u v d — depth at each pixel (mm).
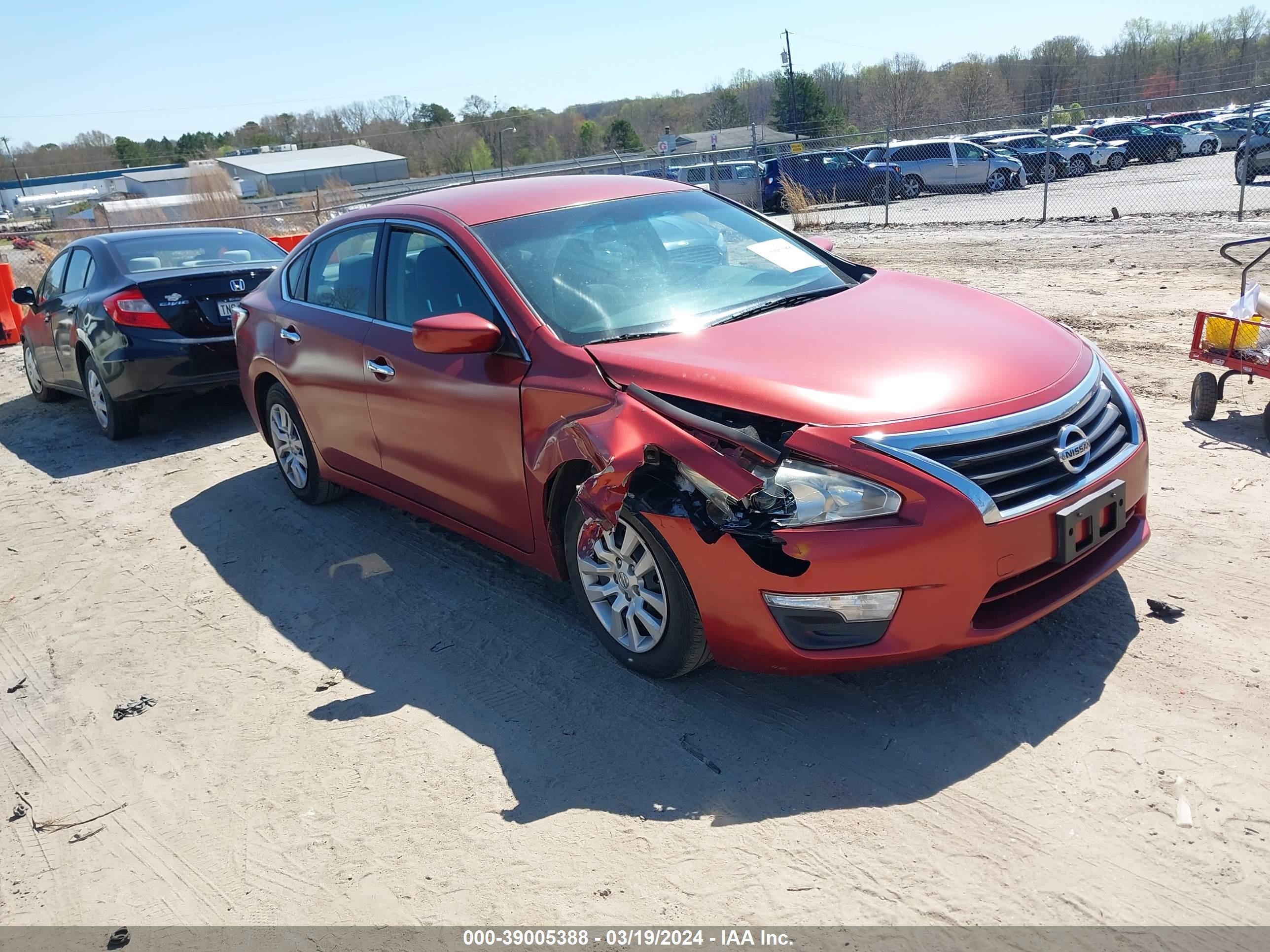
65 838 3061
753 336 3406
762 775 2922
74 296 7578
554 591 4273
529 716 3367
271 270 7426
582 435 3201
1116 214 14734
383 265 4441
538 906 2531
